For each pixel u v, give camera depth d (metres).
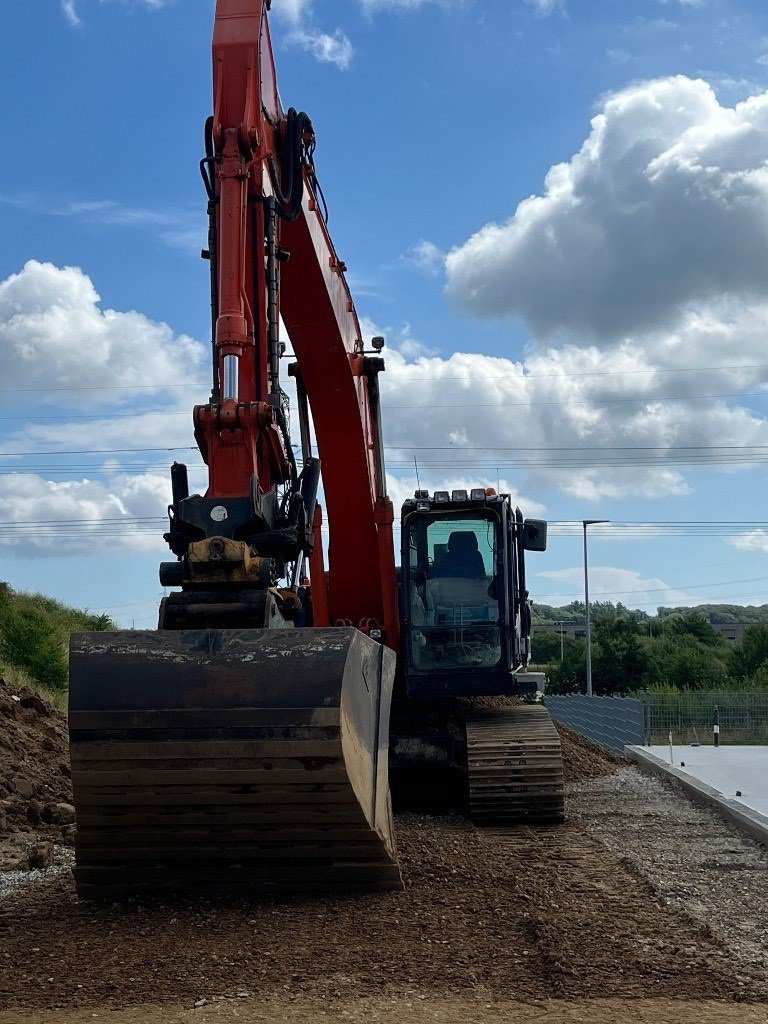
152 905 7.01
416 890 7.46
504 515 12.63
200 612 7.02
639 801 13.87
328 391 12.06
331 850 7.02
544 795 11.48
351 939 6.31
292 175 9.62
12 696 17.23
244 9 9.02
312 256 10.66
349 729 6.50
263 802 6.58
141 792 6.56
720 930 6.84
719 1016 5.10
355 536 12.90
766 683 51.06
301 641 6.53
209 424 7.69
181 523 7.41
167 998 5.36
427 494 12.68
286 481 8.26
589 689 47.19
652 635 76.56
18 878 8.62
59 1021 5.02
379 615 13.16
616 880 8.38
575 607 119.12
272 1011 5.14
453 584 12.63
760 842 10.55
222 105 8.77
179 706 6.38
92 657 6.55
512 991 5.48
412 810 13.02
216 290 8.43
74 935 6.44
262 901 7.07
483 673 12.46
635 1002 5.31
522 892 7.62
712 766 17.66
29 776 13.18
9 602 30.83
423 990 5.49
